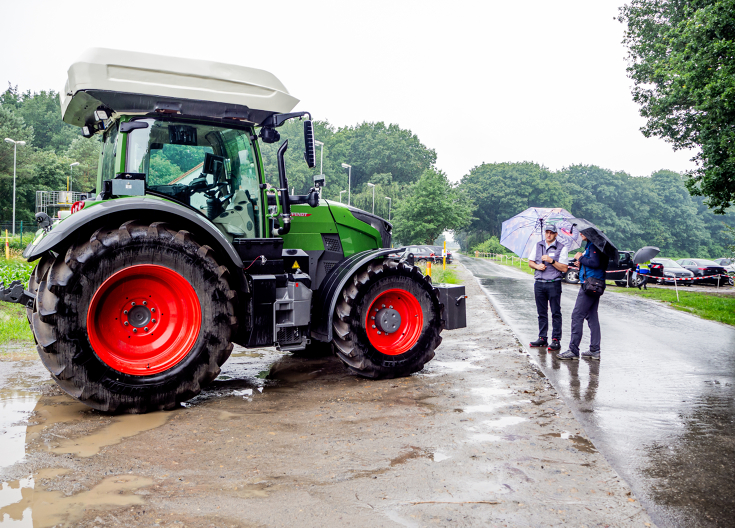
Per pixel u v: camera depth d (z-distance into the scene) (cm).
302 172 7769
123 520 272
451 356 721
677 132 2006
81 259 432
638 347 816
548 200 11331
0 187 5697
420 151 11469
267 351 761
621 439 412
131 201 453
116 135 507
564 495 308
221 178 533
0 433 402
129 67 469
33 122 9750
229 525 269
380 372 584
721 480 338
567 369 653
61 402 485
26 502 290
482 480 325
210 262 480
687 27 1581
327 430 416
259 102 522
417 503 294
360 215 678
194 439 393
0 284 548
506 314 1188
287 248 627
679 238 11944
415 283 608
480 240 12012
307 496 302
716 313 1273
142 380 452
